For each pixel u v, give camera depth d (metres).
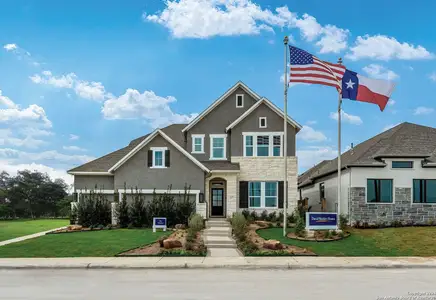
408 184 30.64
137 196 31.61
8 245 23.45
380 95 25.97
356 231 27.56
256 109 35.53
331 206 36.78
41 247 22.64
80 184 34.31
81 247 22.50
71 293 12.83
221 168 34.03
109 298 12.05
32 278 15.67
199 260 19.38
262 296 12.23
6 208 61.56
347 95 25.84
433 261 19.17
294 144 35.09
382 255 20.80
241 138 35.41
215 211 35.81
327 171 36.84
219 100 36.53
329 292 12.84
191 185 32.88
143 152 33.25
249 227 28.67
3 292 13.04
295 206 34.34
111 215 32.41
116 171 33.22
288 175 34.69
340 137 26.70
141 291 13.06
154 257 20.30
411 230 27.17
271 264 18.33
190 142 36.50
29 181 69.44
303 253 20.89
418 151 31.30
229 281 14.84
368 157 31.47
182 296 12.27
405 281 14.84
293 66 25.47
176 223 30.98
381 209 30.52
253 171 35.00
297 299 11.81
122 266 18.14
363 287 13.69
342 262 18.88
